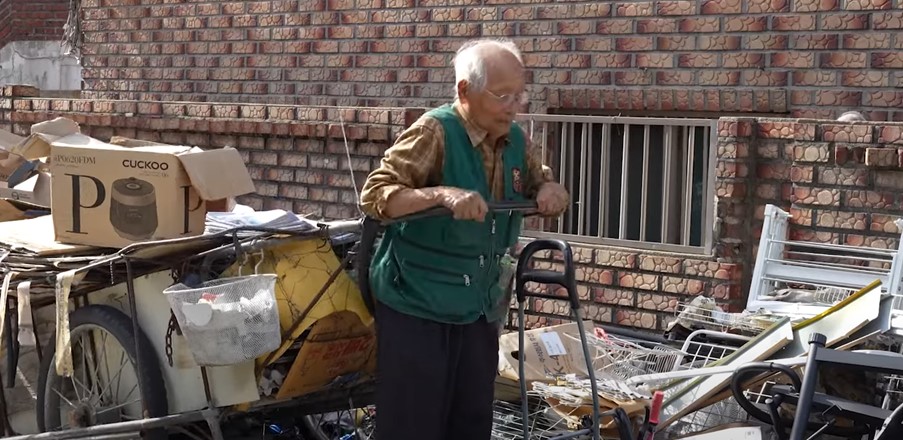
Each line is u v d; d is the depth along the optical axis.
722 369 4.94
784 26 6.50
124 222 4.62
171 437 4.91
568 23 7.20
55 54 13.04
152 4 9.28
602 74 7.10
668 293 6.32
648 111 7.00
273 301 4.17
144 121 8.27
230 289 4.11
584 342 4.23
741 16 6.62
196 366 4.41
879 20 6.21
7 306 4.90
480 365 4.18
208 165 4.60
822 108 6.42
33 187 6.00
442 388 4.06
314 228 4.52
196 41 9.02
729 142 6.07
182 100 9.15
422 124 3.93
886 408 4.60
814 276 5.74
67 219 4.70
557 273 4.23
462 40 7.62
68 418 4.84
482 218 3.75
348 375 4.66
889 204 5.66
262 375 4.48
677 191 6.44
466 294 4.03
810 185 5.88
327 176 7.45
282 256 4.45
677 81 6.84
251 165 7.82
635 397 5.02
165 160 4.54
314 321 4.32
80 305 4.84
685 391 5.11
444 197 3.74
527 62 7.37
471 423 4.25
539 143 6.80
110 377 4.82
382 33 7.98
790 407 4.81
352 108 7.25
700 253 6.30
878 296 4.81
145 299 4.54
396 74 7.93
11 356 4.94
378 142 7.20
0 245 4.80
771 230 5.87
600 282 6.54
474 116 3.96
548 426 5.06
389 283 4.06
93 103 8.60
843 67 6.34
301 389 4.53
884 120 6.23
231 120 7.81
